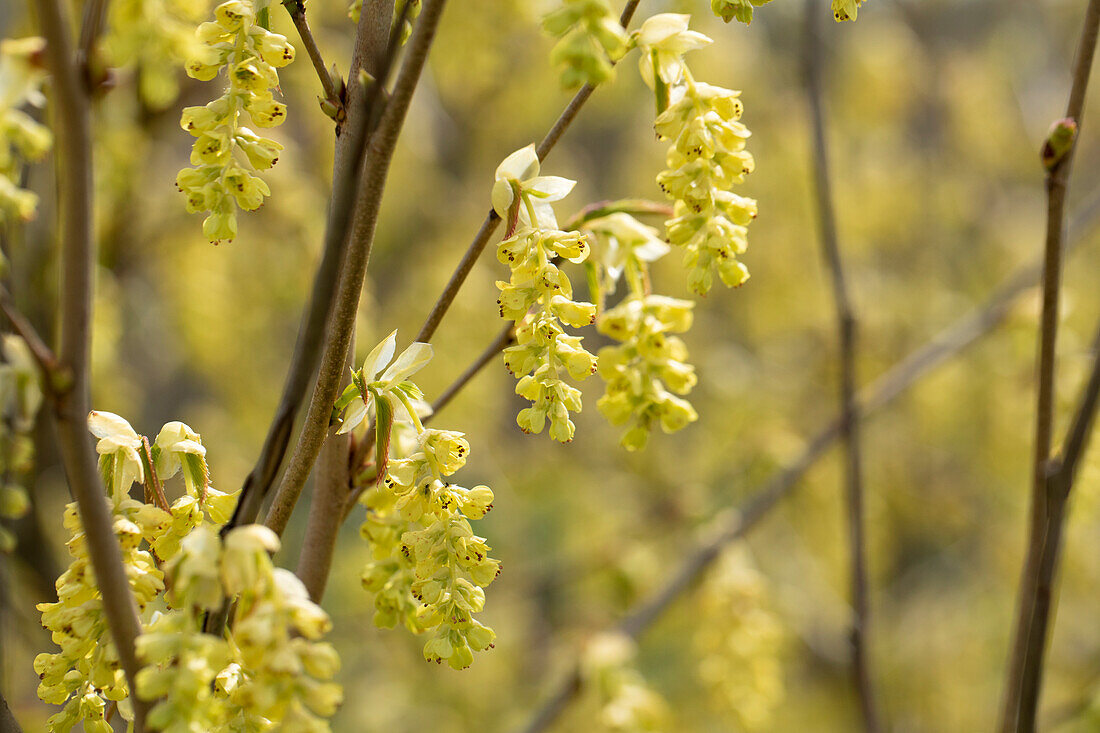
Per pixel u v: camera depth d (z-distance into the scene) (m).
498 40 4.21
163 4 0.74
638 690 2.20
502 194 1.00
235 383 4.39
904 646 5.55
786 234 5.28
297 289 3.85
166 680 0.72
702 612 2.40
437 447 0.95
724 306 5.86
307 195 3.54
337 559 4.74
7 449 0.73
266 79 0.90
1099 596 5.21
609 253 1.10
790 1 5.16
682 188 0.97
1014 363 3.73
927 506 5.20
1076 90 1.18
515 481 5.59
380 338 4.50
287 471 0.91
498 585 4.41
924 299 5.36
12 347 0.70
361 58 0.93
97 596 0.89
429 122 4.72
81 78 0.70
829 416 4.72
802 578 4.38
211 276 3.88
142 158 3.05
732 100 0.98
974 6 6.81
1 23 2.51
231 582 0.74
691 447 5.03
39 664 0.88
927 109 6.48
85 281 0.72
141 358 4.60
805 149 5.14
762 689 2.27
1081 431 1.28
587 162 6.65
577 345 0.97
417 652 4.77
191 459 0.97
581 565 3.87
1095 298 5.38
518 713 4.48
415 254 5.11
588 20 0.77
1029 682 1.30
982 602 5.90
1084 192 7.09
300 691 0.73
